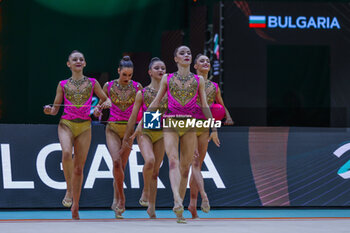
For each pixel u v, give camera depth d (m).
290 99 30.62
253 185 14.77
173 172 10.73
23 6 33.53
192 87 11.09
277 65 30.41
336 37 30.38
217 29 29.64
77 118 12.34
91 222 11.08
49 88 34.06
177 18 35.38
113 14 35.09
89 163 14.27
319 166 15.04
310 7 30.08
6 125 14.05
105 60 35.22
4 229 9.45
